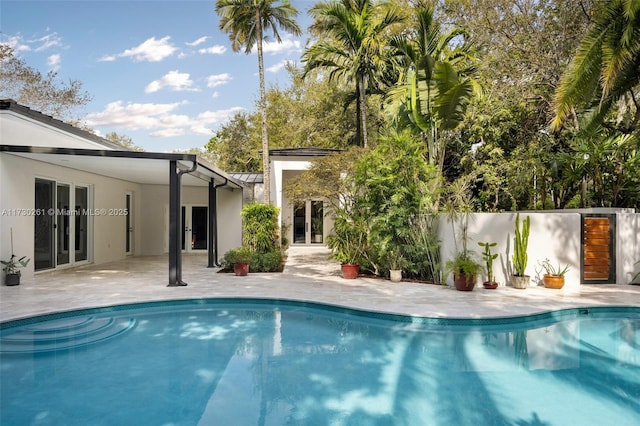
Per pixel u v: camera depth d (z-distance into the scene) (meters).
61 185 12.10
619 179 11.88
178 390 4.62
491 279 9.49
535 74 13.70
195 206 18.72
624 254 10.23
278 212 13.93
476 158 16.73
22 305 7.55
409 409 4.18
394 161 10.31
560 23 13.34
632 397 4.47
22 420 3.90
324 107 27.23
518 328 7.06
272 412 4.11
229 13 17.30
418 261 10.70
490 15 14.30
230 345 6.19
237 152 33.41
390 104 13.09
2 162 9.68
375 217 10.59
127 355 5.75
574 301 8.10
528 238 9.95
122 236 15.98
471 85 10.98
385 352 5.90
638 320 7.55
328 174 12.35
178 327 7.12
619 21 9.46
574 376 5.06
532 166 14.05
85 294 8.64
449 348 6.07
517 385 4.78
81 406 4.21
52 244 11.82
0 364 5.38
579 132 12.84
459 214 9.77
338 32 15.94
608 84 9.31
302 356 5.73
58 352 5.83
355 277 10.90
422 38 12.93
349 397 4.46
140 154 9.52
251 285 9.89
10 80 24.45
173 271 9.69
